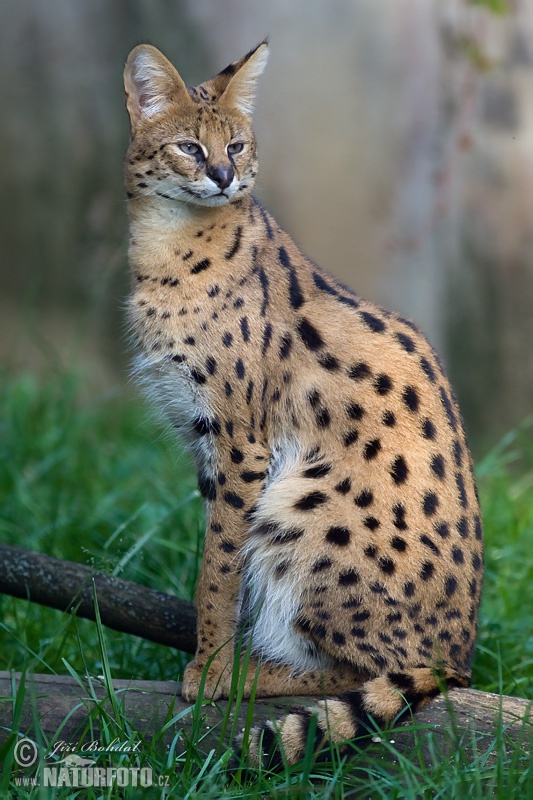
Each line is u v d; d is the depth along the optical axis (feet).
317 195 66.74
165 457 49.88
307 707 27.20
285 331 30.14
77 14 69.21
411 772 24.67
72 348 67.56
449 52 64.54
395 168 66.08
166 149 30.22
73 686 27.91
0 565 31.71
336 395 29.58
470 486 29.89
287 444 29.96
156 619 31.68
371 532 28.22
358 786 25.45
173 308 30.32
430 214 65.67
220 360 29.81
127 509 43.88
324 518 28.53
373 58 65.72
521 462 58.65
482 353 66.23
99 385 65.36
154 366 30.71
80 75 69.77
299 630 28.71
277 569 28.84
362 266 66.95
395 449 28.96
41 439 51.08
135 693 28.02
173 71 30.45
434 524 28.55
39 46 69.92
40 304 69.21
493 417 65.72
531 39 64.23
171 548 38.99
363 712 26.53
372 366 29.81
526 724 26.03
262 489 29.66
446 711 26.84
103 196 69.51
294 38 66.23
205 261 30.35
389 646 28.02
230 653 29.12
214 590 29.45
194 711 26.00
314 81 66.18
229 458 29.76
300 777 24.72
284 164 66.54
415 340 30.89
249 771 25.95
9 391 56.24
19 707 24.86
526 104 64.64
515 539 42.63
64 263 69.36
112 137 69.82
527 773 24.00
